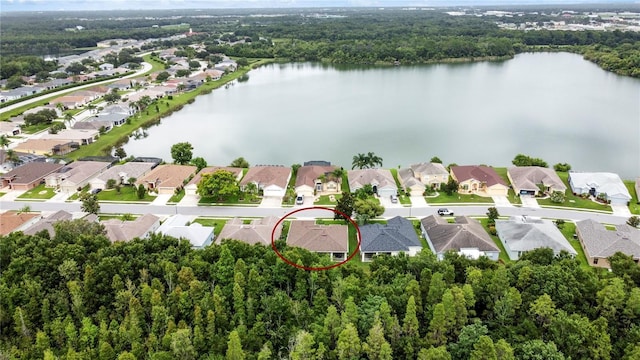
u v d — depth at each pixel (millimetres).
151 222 88375
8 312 57562
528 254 69938
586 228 85250
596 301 58062
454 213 97375
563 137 154500
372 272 66562
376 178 108062
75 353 50875
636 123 168750
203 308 58250
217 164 135000
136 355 52594
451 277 63031
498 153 141500
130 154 143250
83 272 64125
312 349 51656
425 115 182250
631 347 50781
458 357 52406
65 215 90062
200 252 69062
